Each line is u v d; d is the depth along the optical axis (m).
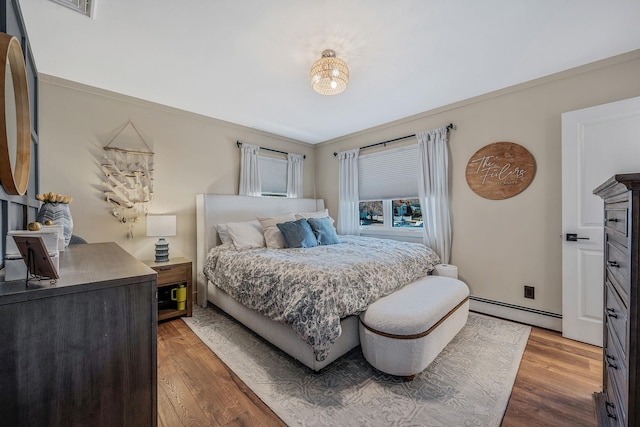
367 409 1.48
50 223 1.41
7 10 1.14
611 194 1.04
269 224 3.19
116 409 0.84
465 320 2.34
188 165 3.31
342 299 1.75
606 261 1.28
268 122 3.68
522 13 1.66
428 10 1.63
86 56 2.11
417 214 3.57
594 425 1.36
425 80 2.51
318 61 2.01
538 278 2.54
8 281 0.79
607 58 2.17
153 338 0.91
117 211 2.82
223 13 1.64
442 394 1.59
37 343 0.73
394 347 1.68
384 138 3.76
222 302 2.79
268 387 1.67
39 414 0.73
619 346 1.00
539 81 2.49
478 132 2.89
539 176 2.53
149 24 1.74
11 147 1.14
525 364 1.90
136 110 2.93
